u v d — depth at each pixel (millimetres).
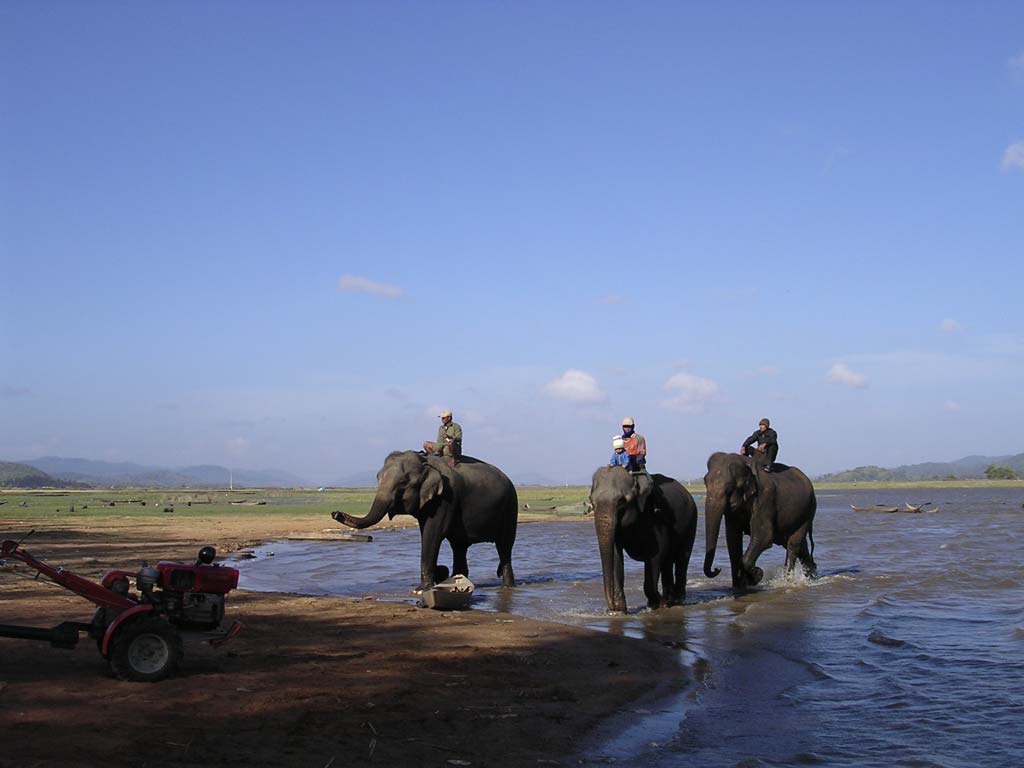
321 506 69438
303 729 8211
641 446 17594
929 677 11695
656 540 17844
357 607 16188
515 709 9445
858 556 29219
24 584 17625
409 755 7770
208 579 10227
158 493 125125
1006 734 9188
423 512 19766
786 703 10367
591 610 17547
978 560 27375
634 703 10102
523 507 73375
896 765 8180
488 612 16344
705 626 15641
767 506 20906
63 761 6836
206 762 7172
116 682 9336
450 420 21141
